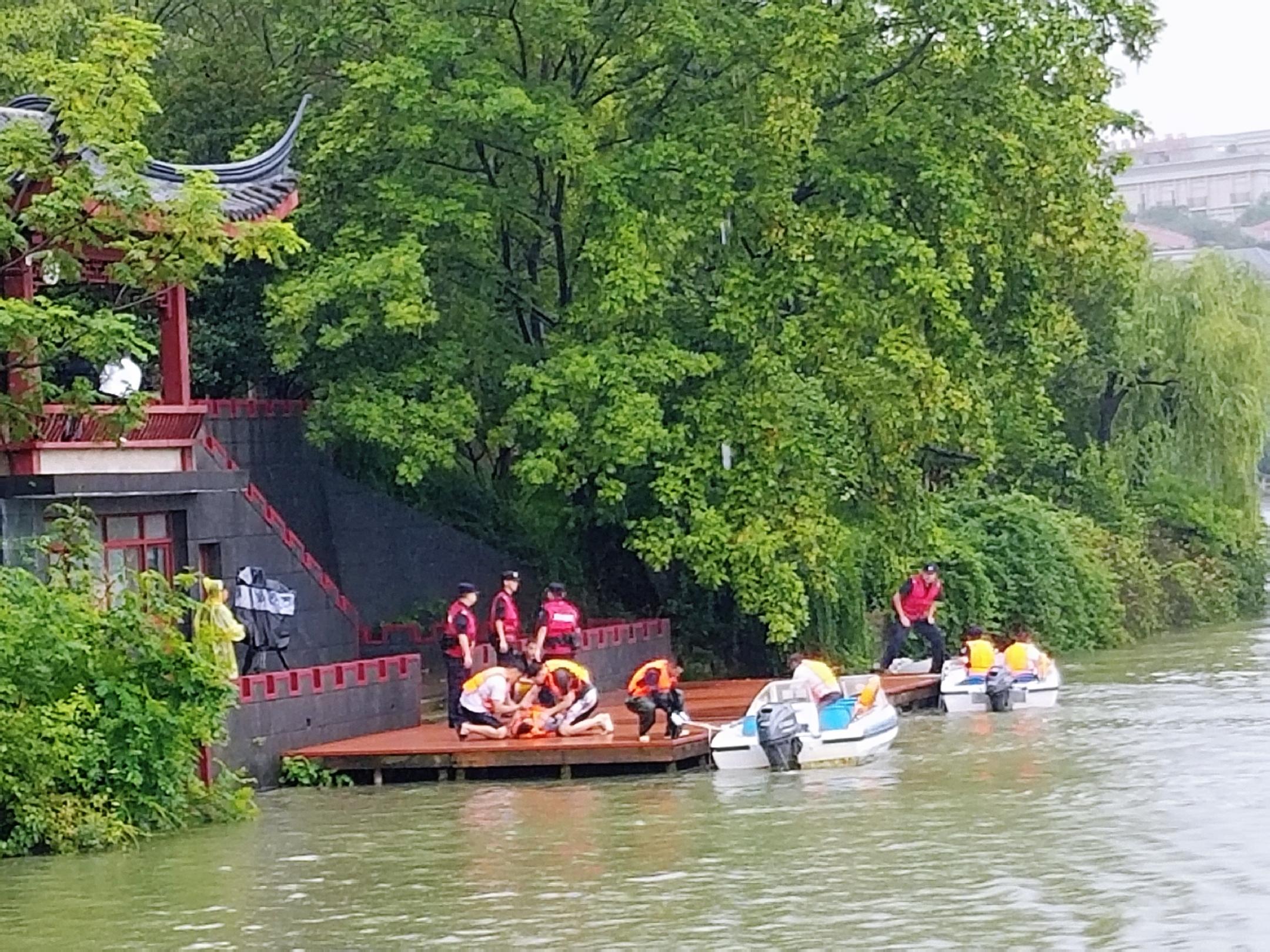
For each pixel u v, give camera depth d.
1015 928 16.33
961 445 40.75
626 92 38.22
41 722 21.52
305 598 34.91
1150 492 59.97
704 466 36.81
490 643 32.66
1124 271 43.78
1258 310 58.66
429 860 20.78
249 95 40.38
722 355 37.59
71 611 22.70
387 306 34.00
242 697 26.89
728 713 32.69
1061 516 54.91
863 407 38.19
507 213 36.84
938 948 15.68
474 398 36.81
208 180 25.55
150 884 19.66
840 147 38.16
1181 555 59.03
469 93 34.91
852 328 36.78
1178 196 194.12
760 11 37.28
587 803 24.72
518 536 41.16
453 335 36.44
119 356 26.00
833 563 38.22
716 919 17.11
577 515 39.91
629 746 27.14
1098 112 40.31
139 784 22.67
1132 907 17.03
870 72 38.03
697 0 37.03
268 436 37.22
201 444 32.59
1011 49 37.81
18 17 36.53
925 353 36.81
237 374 38.84
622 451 35.06
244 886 19.50
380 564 39.06
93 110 25.25
